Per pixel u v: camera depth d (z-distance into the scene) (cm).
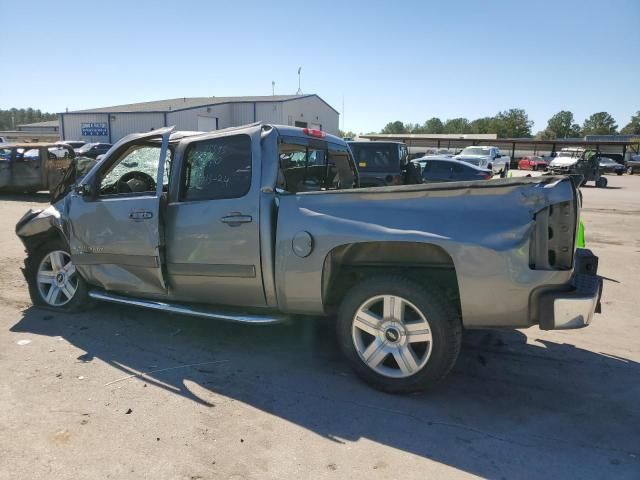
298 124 4806
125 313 524
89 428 310
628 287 658
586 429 321
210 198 414
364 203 359
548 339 476
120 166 499
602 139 7975
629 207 1670
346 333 371
